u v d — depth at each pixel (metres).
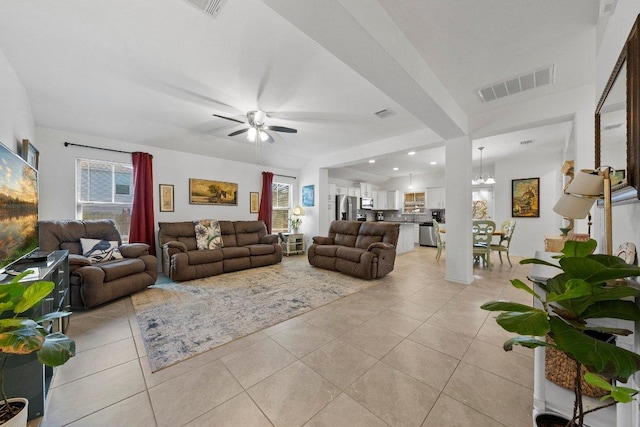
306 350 1.89
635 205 1.08
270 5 1.36
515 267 4.65
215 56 2.16
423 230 7.90
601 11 1.50
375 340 2.03
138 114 3.42
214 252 4.11
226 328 2.24
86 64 2.29
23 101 2.66
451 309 2.67
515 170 5.90
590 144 2.58
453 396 1.42
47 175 3.42
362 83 2.60
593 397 1.18
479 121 3.37
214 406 1.35
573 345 0.64
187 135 4.30
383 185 9.43
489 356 1.81
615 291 0.68
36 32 1.88
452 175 3.64
